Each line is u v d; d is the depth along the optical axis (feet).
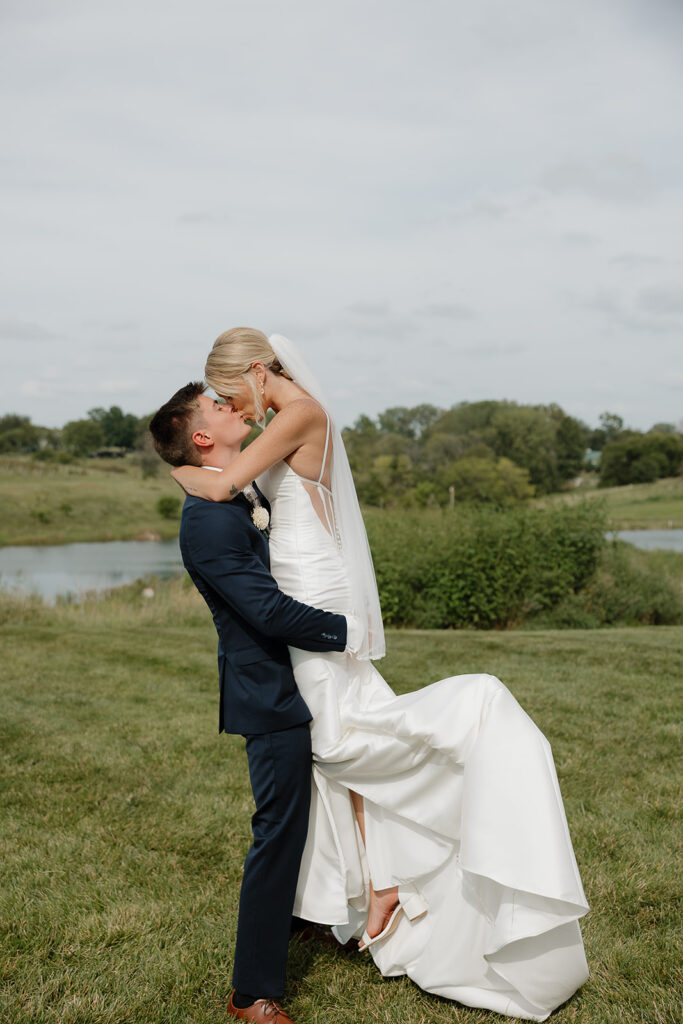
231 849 12.07
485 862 7.15
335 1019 8.13
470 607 42.96
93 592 54.60
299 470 8.42
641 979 8.59
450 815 7.91
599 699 20.21
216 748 17.25
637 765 15.17
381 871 8.46
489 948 7.38
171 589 50.44
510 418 287.48
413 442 273.54
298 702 8.14
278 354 8.55
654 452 310.45
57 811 13.66
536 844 7.13
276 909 7.91
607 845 11.78
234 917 10.09
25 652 29.86
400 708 8.07
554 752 15.93
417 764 8.00
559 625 43.60
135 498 226.79
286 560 8.46
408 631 36.70
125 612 43.42
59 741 17.83
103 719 19.88
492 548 43.68
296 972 8.98
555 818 7.25
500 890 7.41
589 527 45.93
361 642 8.52
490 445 286.05
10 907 10.34
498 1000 7.96
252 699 8.02
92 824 13.06
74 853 12.01
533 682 22.38
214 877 11.21
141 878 11.18
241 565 7.88
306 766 8.09
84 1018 8.11
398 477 204.33
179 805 13.82
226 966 9.05
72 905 10.43
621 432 428.97
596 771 14.85
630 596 45.27
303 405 8.32
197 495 8.15
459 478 196.34
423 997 8.44
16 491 223.71
